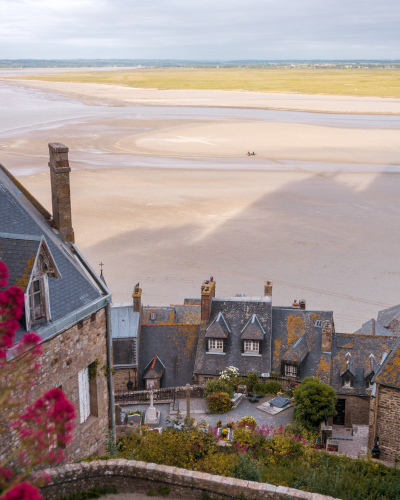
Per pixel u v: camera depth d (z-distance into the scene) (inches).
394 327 1921.8
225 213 3698.3
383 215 3661.4
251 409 1413.6
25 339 476.1
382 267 2760.8
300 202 3988.7
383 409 1169.4
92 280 913.5
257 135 7170.3
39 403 390.6
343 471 936.9
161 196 4124.0
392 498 892.0
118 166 5216.5
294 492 679.1
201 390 1482.5
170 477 706.8
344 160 5610.2
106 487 718.5
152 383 1605.6
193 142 6643.7
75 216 3572.8
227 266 2753.4
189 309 1961.1
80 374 850.1
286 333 1665.8
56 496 689.0
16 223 872.3
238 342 1644.9
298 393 1344.7
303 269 2723.9
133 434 1020.5
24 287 705.6
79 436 840.9
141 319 1793.8
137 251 2945.4
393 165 5359.3
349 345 1610.5
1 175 1018.1
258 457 1056.2
